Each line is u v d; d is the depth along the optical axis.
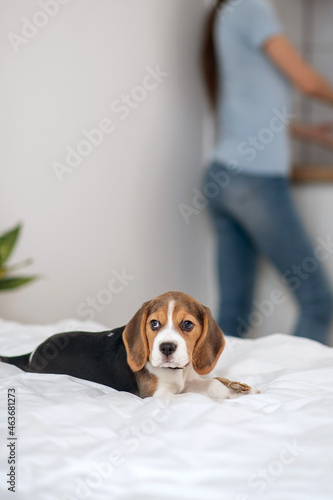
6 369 1.04
